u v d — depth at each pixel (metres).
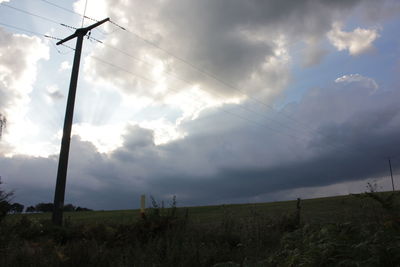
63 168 17.48
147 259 7.98
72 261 7.49
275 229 12.42
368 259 5.72
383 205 7.88
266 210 22.08
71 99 19.12
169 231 10.21
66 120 18.59
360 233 6.91
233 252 9.29
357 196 8.35
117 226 11.62
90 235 10.98
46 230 12.03
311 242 7.11
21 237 10.97
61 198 16.83
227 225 11.55
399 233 6.58
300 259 6.46
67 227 12.71
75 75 19.77
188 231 10.84
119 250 8.94
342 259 5.96
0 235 9.31
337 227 7.46
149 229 10.86
